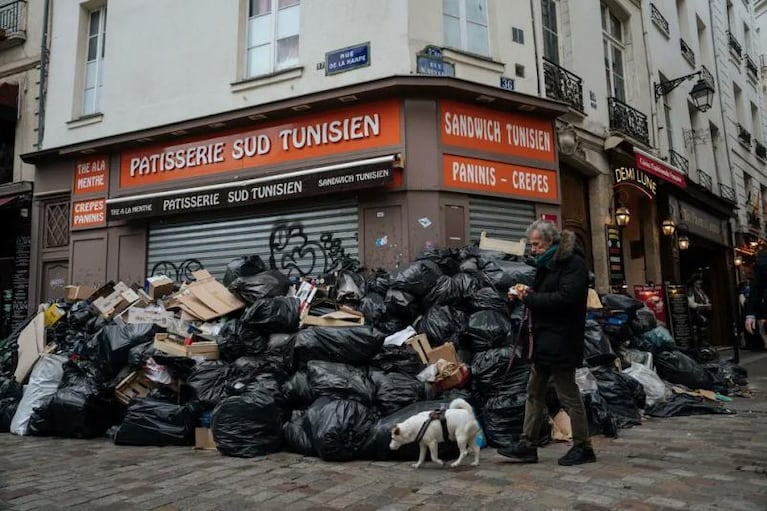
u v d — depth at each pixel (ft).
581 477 11.15
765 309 13.34
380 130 24.40
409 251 23.17
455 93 24.30
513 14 27.61
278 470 12.49
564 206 30.99
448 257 20.52
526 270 17.42
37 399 18.24
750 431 15.35
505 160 25.66
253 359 16.46
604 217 32.58
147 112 30.40
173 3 30.63
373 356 15.46
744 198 58.54
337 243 24.94
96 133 31.96
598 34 34.63
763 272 13.26
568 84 30.30
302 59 26.48
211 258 27.89
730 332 49.88
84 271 31.12
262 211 26.84
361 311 18.93
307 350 15.08
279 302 17.20
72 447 15.76
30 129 35.65
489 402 14.40
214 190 26.91
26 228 34.17
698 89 40.93
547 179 26.84
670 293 33.45
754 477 10.92
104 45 33.86
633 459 12.56
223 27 28.94
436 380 14.73
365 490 10.79
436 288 18.16
